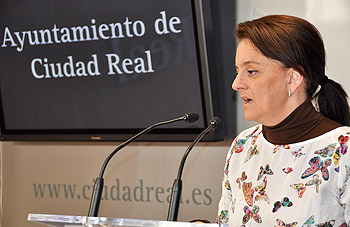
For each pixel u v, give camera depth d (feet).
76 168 12.81
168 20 10.99
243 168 6.75
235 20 11.02
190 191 11.60
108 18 11.59
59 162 13.00
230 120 11.16
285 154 6.32
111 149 12.43
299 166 6.16
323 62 6.42
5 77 12.76
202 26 10.62
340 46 10.15
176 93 11.12
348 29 10.11
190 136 11.03
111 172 12.41
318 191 5.92
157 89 11.31
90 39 11.84
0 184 13.60
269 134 6.59
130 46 11.48
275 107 6.32
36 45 12.37
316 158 6.09
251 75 6.37
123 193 12.29
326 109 6.56
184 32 10.85
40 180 13.23
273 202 6.18
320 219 5.88
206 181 11.46
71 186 12.87
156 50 11.23
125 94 11.66
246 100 6.53
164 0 10.96
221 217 6.97
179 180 6.70
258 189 6.38
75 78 12.11
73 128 12.30
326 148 6.08
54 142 13.06
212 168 11.39
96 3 11.66
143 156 12.10
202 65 10.72
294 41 6.16
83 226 5.07
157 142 11.96
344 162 5.86
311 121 6.30
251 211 6.36
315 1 10.34
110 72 11.75
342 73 10.13
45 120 12.57
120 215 12.31
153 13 11.12
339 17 10.18
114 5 11.50
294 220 5.97
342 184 5.84
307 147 6.21
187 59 10.89
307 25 6.31
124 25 11.46
